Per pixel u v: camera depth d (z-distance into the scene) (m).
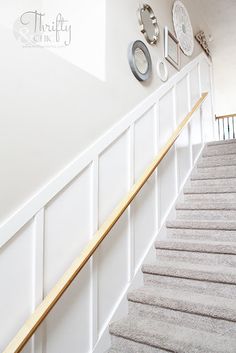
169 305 1.88
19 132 1.44
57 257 1.59
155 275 2.24
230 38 5.14
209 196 3.04
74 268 1.51
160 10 3.25
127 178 2.29
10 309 1.32
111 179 2.10
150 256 2.44
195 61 4.14
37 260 1.45
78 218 1.76
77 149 1.81
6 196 1.35
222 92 7.45
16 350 1.15
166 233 2.76
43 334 1.45
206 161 3.79
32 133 1.51
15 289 1.35
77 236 1.74
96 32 2.28
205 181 3.33
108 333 1.87
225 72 6.42
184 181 3.31
